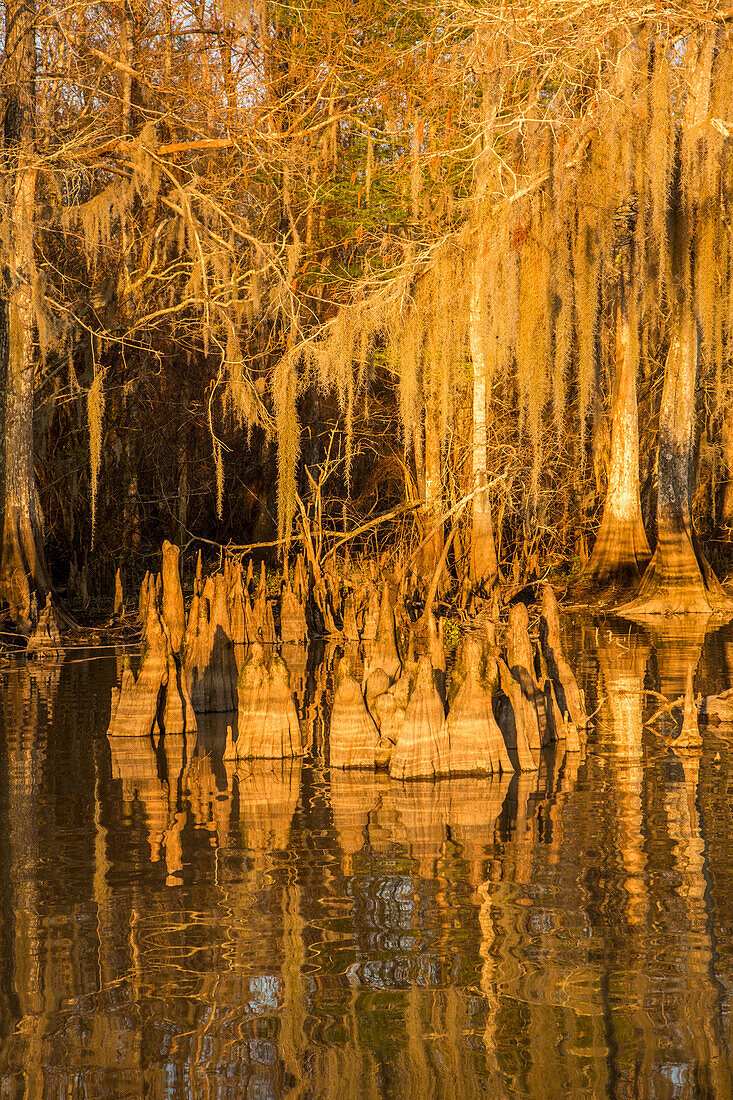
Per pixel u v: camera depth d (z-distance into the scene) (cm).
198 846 941
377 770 1243
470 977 667
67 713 1620
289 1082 555
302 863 888
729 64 2189
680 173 2305
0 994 655
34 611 2527
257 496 3931
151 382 3641
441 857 898
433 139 2944
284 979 670
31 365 2636
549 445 3441
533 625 2525
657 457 3131
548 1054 573
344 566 2980
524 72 2627
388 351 3105
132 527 3600
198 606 1664
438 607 2836
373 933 737
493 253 2281
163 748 1371
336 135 3338
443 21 2986
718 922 744
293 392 2472
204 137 3059
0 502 2633
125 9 2967
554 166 2200
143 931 749
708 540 4284
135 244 3350
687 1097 532
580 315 2231
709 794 1077
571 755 1280
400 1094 536
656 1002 629
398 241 2833
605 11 2328
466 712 1205
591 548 4066
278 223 3406
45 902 809
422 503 2934
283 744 1313
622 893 802
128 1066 571
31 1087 553
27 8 2550
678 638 2448
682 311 2612
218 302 2869
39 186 2845
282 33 3600
